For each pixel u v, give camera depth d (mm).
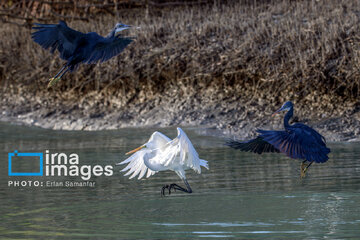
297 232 7289
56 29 8922
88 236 7305
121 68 20703
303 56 18562
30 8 26656
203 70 19625
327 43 18531
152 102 19812
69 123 19453
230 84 19219
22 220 8273
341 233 7188
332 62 18094
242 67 19156
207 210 8664
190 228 7594
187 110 18734
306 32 19328
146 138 16578
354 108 17062
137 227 7699
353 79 17453
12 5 27031
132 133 17469
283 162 12828
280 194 9641
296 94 18031
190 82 19734
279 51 19141
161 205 9102
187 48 20656
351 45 18141
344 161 12531
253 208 8695
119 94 20484
